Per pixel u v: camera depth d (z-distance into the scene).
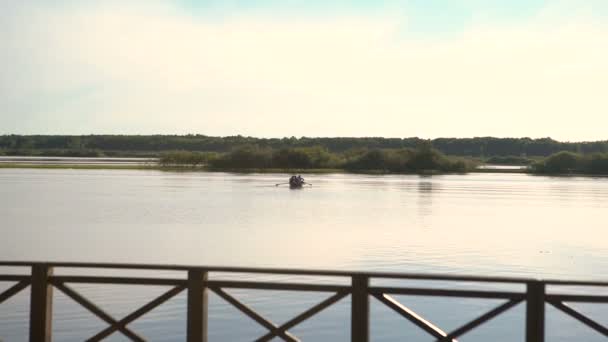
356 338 7.94
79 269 25.61
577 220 53.56
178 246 35.66
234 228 45.09
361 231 43.94
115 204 65.38
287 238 39.69
